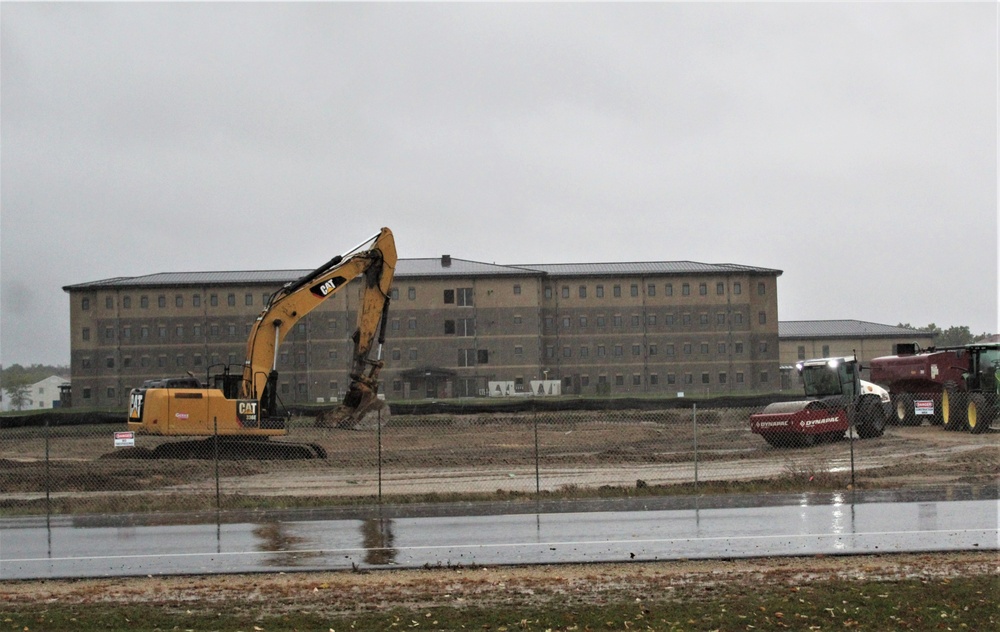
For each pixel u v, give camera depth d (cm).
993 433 3575
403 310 8169
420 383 8144
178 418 3016
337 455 3300
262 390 3098
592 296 8419
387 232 3241
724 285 8456
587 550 1571
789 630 1123
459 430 4528
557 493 2272
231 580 1418
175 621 1200
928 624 1134
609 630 1133
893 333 9731
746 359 8425
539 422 5028
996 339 3966
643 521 1847
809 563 1445
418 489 2469
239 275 8256
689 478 2569
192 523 1950
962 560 1445
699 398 5972
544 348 8381
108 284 7975
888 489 2247
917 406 3403
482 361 8175
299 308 3152
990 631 1112
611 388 8375
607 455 3203
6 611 1264
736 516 1880
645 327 8406
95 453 3791
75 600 1322
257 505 2184
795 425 3195
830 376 3497
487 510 2050
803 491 2236
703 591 1293
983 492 2156
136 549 1672
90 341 7981
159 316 7994
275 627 1166
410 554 1571
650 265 8756
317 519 1967
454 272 8206
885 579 1338
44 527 1938
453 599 1281
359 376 3189
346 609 1245
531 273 8219
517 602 1259
